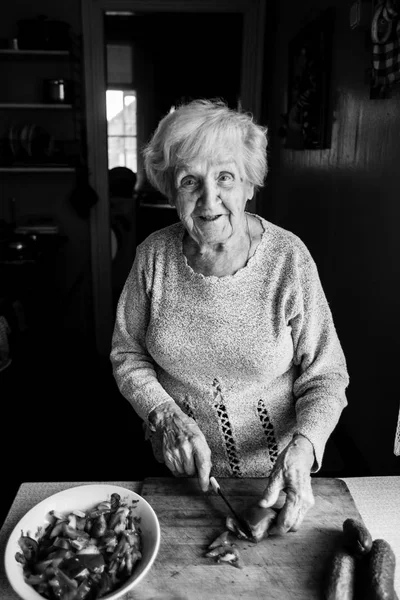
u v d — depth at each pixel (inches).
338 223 90.9
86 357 141.3
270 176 144.9
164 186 41.4
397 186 67.4
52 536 34.3
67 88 130.3
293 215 121.6
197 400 44.6
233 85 275.7
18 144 131.3
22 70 135.7
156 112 280.4
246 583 32.3
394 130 67.5
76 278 149.8
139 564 32.4
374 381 76.5
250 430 44.8
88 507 37.1
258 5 134.0
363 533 33.3
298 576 32.7
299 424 39.6
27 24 124.6
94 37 133.4
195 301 42.2
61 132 139.7
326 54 92.7
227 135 36.4
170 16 263.3
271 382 43.9
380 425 74.4
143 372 45.2
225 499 37.5
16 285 93.3
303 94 103.7
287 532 35.8
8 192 143.8
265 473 46.0
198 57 272.4
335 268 93.3
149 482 40.8
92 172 141.6
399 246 67.2
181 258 42.8
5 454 96.1
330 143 94.7
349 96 84.4
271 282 41.4
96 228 145.6
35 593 29.8
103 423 107.5
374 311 75.8
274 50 133.8
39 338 112.0
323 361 41.9
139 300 45.6
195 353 42.6
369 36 74.8
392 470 70.4
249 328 41.5
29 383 106.9
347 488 40.1
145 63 273.4
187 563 33.7
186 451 38.9
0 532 36.7
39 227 139.2
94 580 30.9
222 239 39.3
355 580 31.2
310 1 103.7
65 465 93.4
